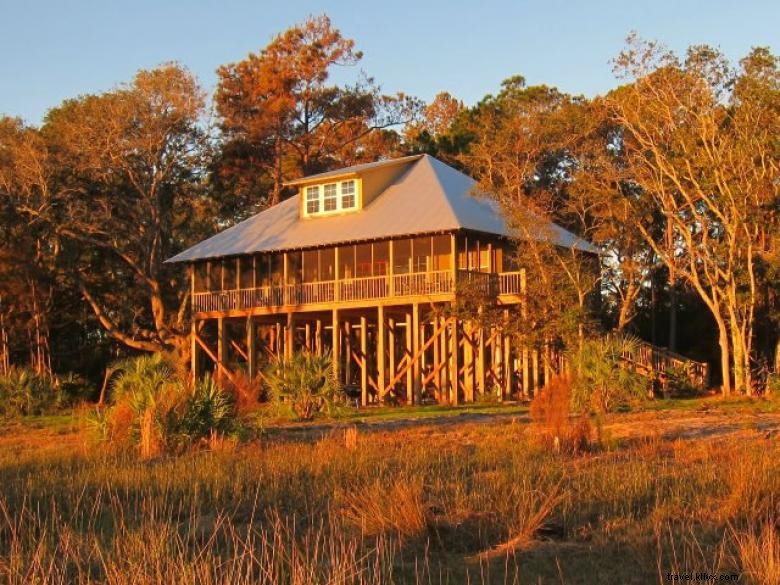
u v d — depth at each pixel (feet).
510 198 119.65
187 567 28.99
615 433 68.39
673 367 122.31
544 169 164.86
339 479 47.39
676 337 162.81
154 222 172.24
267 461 54.19
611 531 34.94
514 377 129.29
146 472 50.96
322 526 34.91
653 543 32.78
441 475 48.32
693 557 30.45
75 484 48.21
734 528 34.24
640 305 165.89
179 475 49.49
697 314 159.84
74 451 67.21
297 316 137.69
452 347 118.01
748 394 115.65
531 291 114.62
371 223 127.13
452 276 116.47
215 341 164.45
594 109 146.00
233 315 138.41
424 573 30.76
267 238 137.80
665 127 126.31
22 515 36.35
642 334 165.58
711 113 119.65
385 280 121.80
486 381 130.82
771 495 37.32
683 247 147.43
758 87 116.16
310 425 88.17
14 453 71.26
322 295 128.06
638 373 99.76
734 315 119.14
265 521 38.68
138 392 70.64
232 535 33.45
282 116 192.34
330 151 203.31
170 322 177.06
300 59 195.11
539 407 63.21
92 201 173.27
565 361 107.45
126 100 167.22
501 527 36.09
